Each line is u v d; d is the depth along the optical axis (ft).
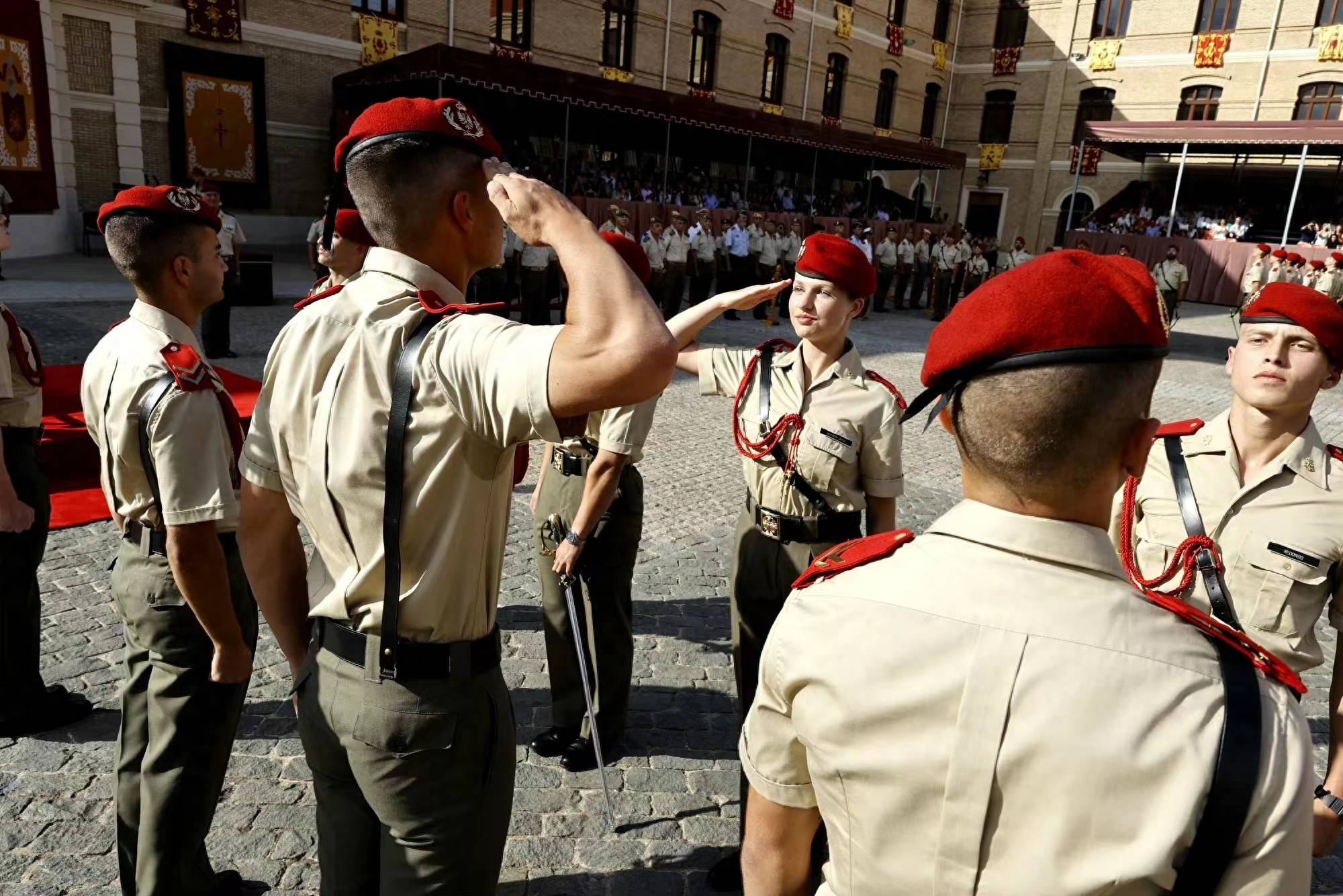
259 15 59.47
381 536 4.48
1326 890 8.96
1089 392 2.83
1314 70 85.87
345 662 4.73
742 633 8.79
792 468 8.21
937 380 3.16
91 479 18.26
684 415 27.99
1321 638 15.16
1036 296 2.90
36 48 50.16
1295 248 73.67
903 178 110.42
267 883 8.27
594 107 56.54
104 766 9.66
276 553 5.16
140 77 55.77
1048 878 2.65
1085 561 2.96
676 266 50.16
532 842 9.11
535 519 10.37
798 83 94.43
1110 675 2.72
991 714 2.75
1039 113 102.94
